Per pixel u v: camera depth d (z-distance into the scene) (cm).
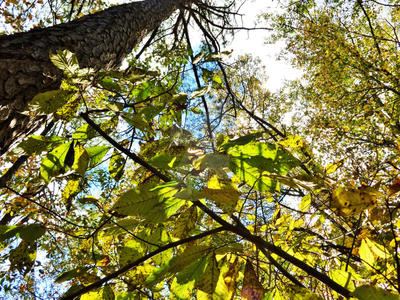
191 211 67
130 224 57
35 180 62
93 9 449
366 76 632
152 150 79
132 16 219
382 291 37
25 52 99
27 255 57
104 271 63
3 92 83
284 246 91
